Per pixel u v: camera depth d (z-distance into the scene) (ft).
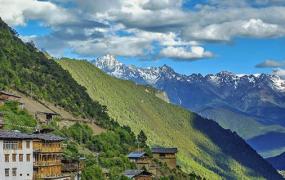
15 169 576.61
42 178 625.82
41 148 633.20
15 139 577.84
